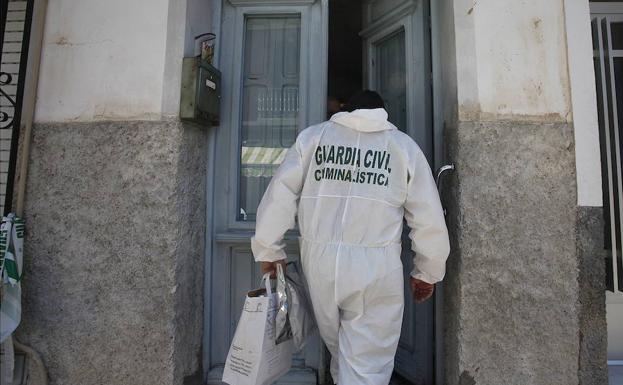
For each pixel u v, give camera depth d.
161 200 2.11
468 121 2.06
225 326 2.49
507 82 2.07
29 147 2.17
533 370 1.98
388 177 1.79
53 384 2.11
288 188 1.84
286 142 2.64
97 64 2.20
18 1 2.42
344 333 1.78
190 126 2.26
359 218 1.74
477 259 2.01
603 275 2.00
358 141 1.83
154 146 2.13
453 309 2.09
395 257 1.77
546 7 2.10
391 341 1.77
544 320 1.99
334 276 1.71
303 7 2.62
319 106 2.57
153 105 2.16
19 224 2.07
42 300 2.12
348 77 5.00
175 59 2.18
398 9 2.67
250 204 2.63
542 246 2.00
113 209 2.13
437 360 2.29
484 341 2.00
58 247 2.13
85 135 2.16
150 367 2.07
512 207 2.02
